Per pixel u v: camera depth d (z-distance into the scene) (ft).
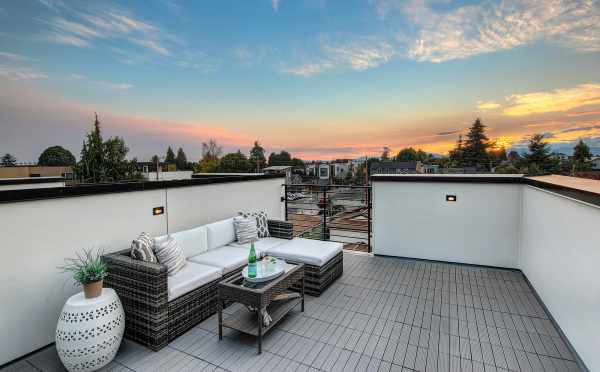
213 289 8.88
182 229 11.98
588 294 6.14
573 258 6.99
